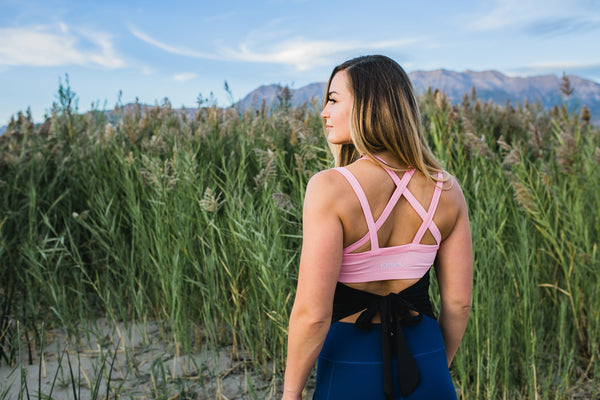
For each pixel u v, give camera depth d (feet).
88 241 13.38
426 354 4.36
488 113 18.35
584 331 11.02
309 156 11.84
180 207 11.86
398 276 4.29
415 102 4.51
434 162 4.58
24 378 6.91
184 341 10.52
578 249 10.64
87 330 10.50
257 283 10.59
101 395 9.30
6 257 11.84
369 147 4.32
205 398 9.25
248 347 10.53
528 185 10.94
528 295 9.78
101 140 15.97
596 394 9.34
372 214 4.11
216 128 16.65
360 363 4.21
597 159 11.91
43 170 13.79
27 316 11.13
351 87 4.47
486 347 9.29
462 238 4.70
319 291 3.94
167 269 11.51
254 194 11.79
